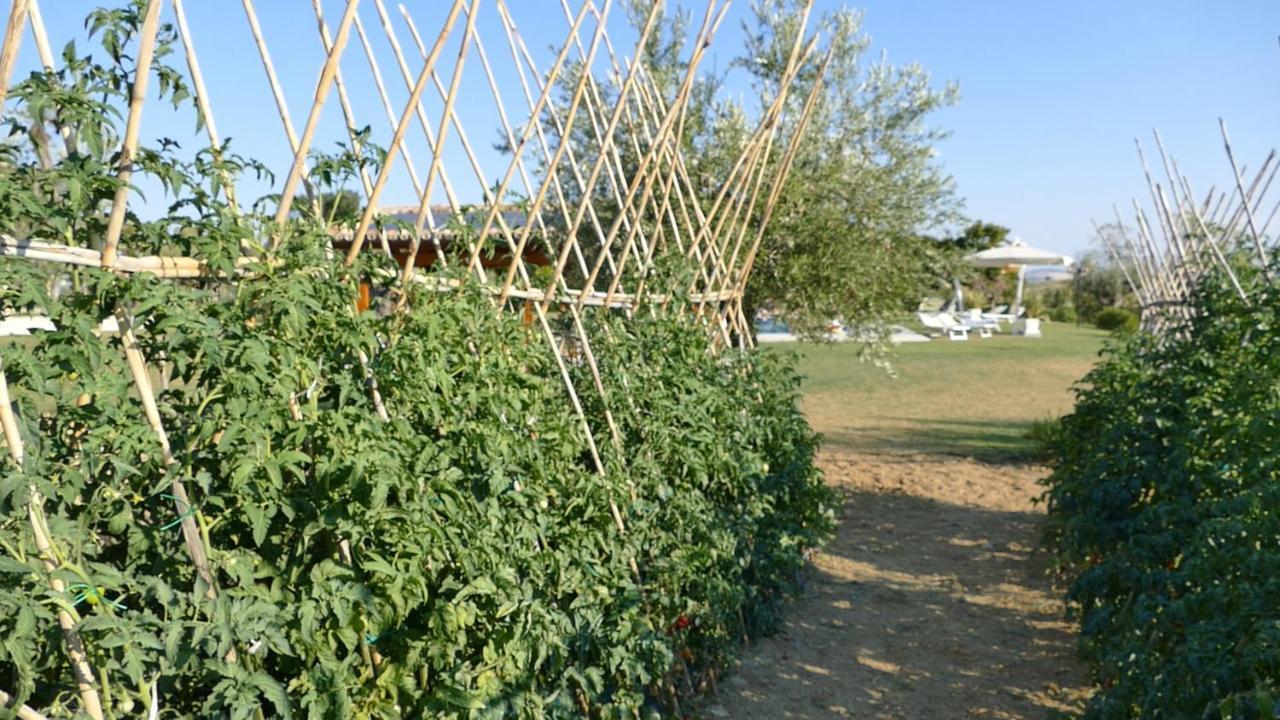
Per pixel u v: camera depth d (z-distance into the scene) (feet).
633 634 14.51
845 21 31.48
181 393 8.98
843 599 23.61
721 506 19.49
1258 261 23.07
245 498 8.82
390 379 10.89
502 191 13.91
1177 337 29.35
